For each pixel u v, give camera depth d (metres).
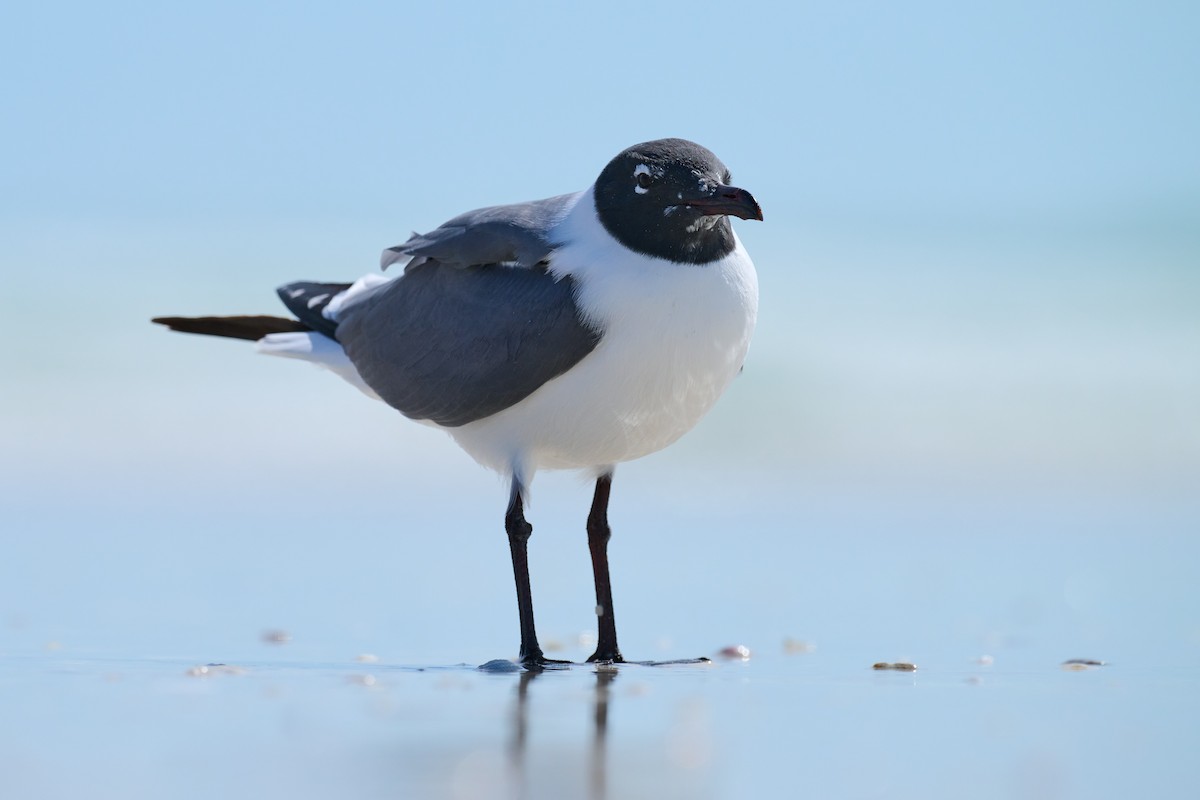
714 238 11.27
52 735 8.54
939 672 10.93
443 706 9.42
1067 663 11.23
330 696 9.73
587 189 11.75
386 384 12.52
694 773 7.79
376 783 7.49
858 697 9.81
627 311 11.07
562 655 12.17
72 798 7.22
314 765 7.85
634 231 11.16
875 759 8.12
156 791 7.34
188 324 14.12
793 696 9.85
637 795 7.37
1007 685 10.29
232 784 7.46
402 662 11.52
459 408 11.86
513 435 11.77
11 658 11.29
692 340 11.16
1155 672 10.90
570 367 11.31
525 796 7.31
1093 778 7.75
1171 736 8.69
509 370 11.47
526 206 12.00
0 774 7.66
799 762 8.05
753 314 11.50
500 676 10.68
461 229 11.97
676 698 9.76
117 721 8.90
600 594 12.16
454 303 11.88
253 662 11.31
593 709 9.35
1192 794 7.45
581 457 11.86
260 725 8.81
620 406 11.34
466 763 7.93
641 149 11.29
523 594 11.67
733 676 10.72
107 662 11.15
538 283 11.39
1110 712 9.35
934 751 8.31
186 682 10.23
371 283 13.36
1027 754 8.25
